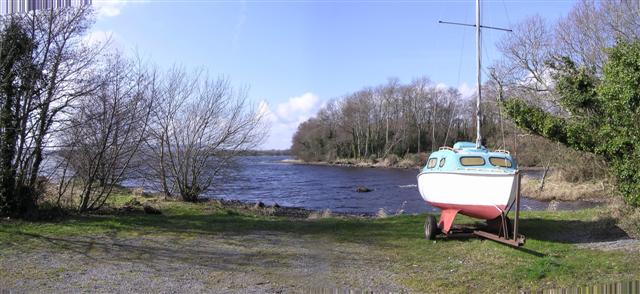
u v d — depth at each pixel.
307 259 8.41
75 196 13.73
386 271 7.57
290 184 41.91
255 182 44.03
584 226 11.48
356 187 38.66
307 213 19.98
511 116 11.73
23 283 6.64
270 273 7.36
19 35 11.30
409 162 79.12
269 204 25.45
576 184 30.31
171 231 11.26
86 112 12.85
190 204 17.56
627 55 9.54
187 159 19.34
